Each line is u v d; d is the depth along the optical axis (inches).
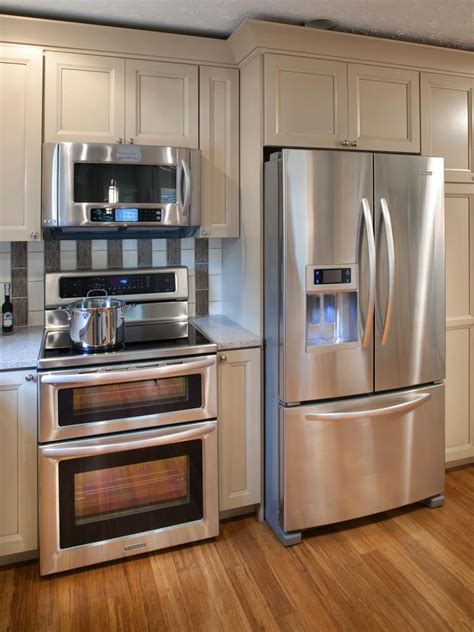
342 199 86.8
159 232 104.2
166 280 106.9
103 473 81.2
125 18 88.7
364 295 89.4
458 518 96.7
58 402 77.9
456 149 106.1
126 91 91.5
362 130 97.0
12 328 98.2
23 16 86.2
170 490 85.8
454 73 104.0
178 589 77.6
